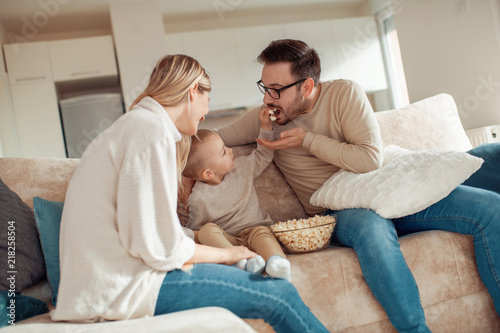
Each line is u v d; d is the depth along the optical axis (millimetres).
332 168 1671
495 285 1300
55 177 1528
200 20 5789
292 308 1054
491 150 1641
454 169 1341
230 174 1575
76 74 5055
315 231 1318
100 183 1006
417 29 3781
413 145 2062
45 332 858
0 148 4504
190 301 1005
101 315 939
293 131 1587
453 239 1360
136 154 1010
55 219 1283
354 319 1246
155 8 5070
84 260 964
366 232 1264
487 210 1295
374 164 1512
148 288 984
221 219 1529
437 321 1308
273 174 1792
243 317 1057
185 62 1194
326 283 1229
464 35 3260
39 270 1222
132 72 5008
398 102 5609
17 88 4930
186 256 1030
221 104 5355
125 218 980
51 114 4992
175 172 1052
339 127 1625
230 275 1036
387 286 1205
